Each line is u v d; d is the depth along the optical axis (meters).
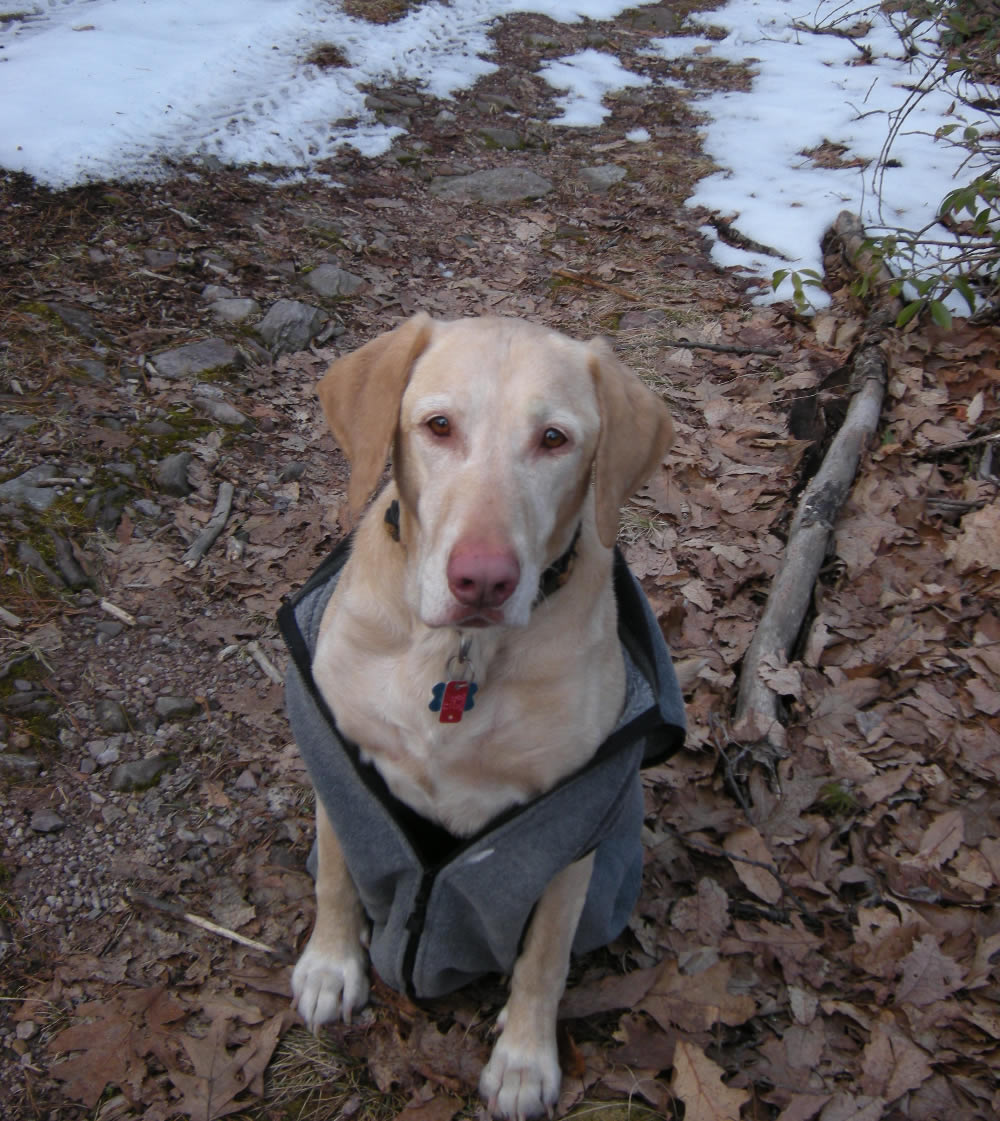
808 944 0.94
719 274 1.98
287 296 1.74
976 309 1.76
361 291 1.80
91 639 1.15
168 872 0.96
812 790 1.07
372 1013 0.89
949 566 1.32
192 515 1.32
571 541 0.76
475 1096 0.84
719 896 0.97
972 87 2.54
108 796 1.01
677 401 1.63
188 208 1.88
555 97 2.64
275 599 1.24
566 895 0.81
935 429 1.51
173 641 1.17
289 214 1.96
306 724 0.80
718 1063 0.86
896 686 1.19
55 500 1.27
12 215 1.74
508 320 0.78
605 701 0.77
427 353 0.75
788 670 1.17
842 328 1.76
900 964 0.92
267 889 0.97
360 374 0.77
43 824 0.97
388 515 0.78
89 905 0.93
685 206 2.21
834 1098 0.83
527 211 2.16
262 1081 0.83
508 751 0.75
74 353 1.49
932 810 1.07
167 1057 0.83
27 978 0.87
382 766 0.80
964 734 1.12
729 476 1.48
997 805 1.07
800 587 1.27
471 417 0.71
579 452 0.74
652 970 0.91
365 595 0.77
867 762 1.10
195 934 0.92
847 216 2.04
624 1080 0.85
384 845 0.78
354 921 0.91
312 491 1.40
